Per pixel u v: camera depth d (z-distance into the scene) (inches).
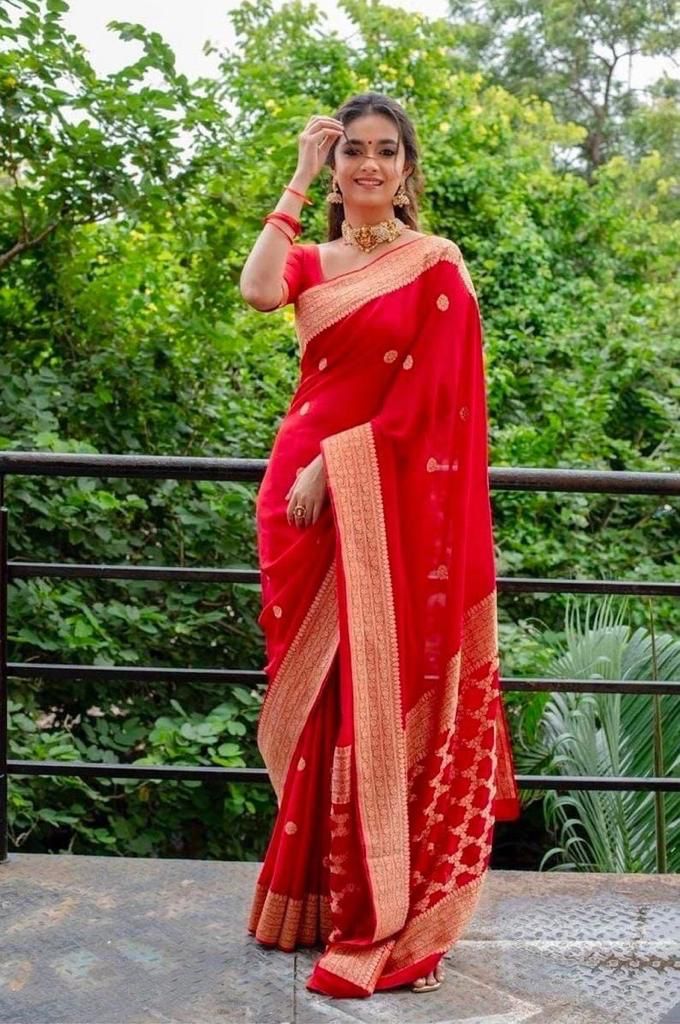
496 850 195.0
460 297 85.0
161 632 177.8
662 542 237.5
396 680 84.4
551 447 237.3
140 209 180.9
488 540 88.4
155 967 85.1
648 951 89.0
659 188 568.7
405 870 83.8
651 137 813.9
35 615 164.2
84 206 182.4
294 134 252.4
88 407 183.8
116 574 107.6
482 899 98.0
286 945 87.0
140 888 99.1
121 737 170.1
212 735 160.2
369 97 87.4
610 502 239.3
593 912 95.7
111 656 171.3
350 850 83.7
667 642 152.6
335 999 80.9
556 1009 80.0
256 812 178.1
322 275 88.1
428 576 85.0
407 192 90.4
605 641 152.3
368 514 83.8
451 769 86.9
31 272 190.1
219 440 196.2
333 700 86.0
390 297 84.3
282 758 88.0
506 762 92.4
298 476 85.4
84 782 168.2
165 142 178.9
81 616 162.2
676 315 301.1
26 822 162.6
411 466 84.4
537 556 216.7
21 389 176.2
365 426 83.9
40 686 171.6
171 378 194.1
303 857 86.4
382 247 87.5
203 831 182.7
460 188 317.7
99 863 104.3
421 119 330.6
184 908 95.2
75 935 90.0
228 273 190.7
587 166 894.4
